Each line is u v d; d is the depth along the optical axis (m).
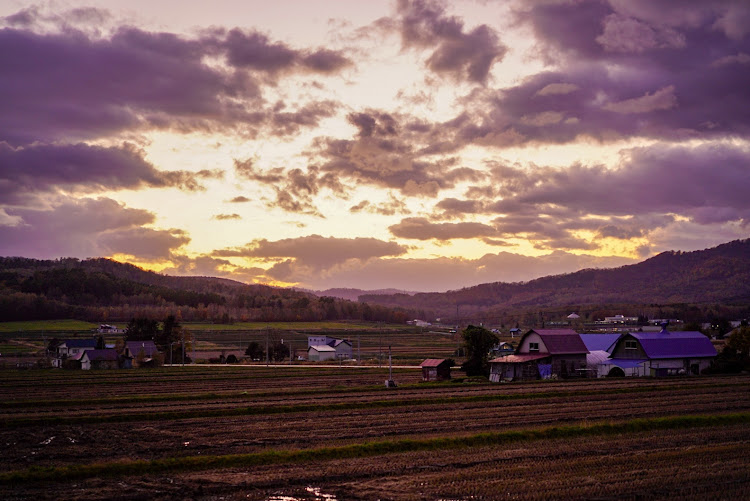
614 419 42.53
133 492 27.17
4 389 75.81
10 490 27.53
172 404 57.00
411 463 30.92
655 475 27.56
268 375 96.06
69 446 37.22
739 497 24.47
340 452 33.12
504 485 26.53
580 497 24.72
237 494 26.58
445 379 85.12
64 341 161.25
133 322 162.38
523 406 50.56
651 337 88.25
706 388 62.75
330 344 161.62
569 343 85.62
